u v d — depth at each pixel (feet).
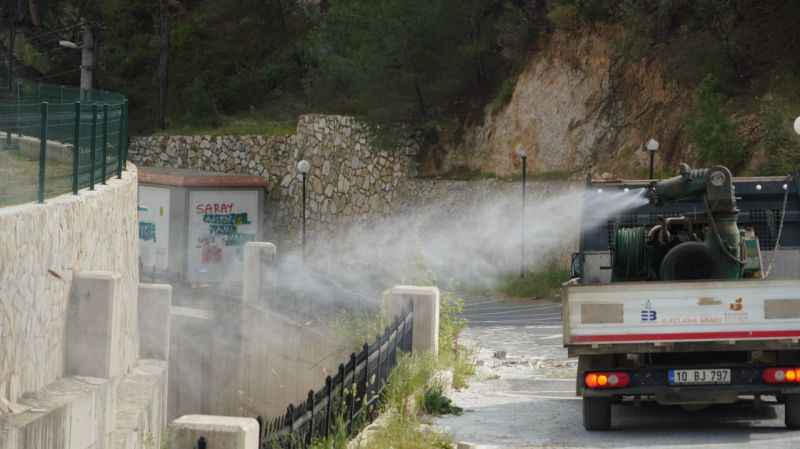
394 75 359.46
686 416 85.46
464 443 73.41
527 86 323.98
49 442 74.74
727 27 279.69
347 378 76.48
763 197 90.12
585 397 78.69
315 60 444.96
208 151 387.14
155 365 131.03
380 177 355.77
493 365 127.13
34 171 97.60
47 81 463.83
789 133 240.73
